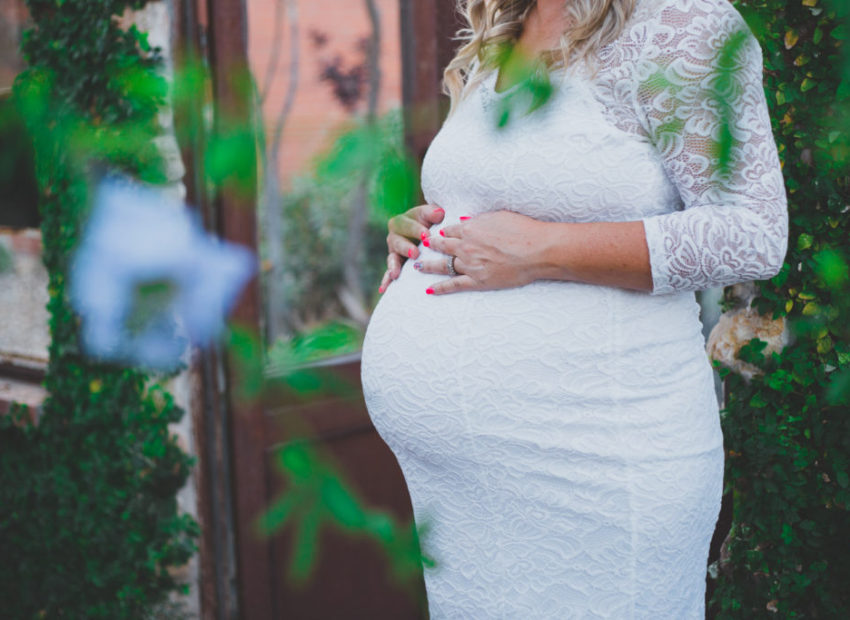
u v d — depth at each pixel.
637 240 1.32
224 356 2.59
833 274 1.81
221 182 0.71
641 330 1.39
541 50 1.42
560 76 1.37
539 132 1.37
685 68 1.26
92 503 2.84
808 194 1.83
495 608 1.52
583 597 1.44
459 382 1.45
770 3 1.81
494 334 1.43
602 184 1.36
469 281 1.46
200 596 2.72
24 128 2.54
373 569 2.93
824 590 1.92
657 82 1.28
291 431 2.72
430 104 2.62
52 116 2.50
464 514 1.53
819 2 1.76
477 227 1.44
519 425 1.42
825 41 1.77
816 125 1.81
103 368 2.76
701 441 1.44
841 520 1.88
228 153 0.71
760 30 1.81
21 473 3.02
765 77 1.84
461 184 1.50
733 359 2.00
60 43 2.58
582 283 1.40
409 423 1.53
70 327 2.77
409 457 1.59
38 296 2.98
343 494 0.81
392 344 1.55
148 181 2.47
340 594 2.88
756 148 1.28
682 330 1.44
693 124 1.29
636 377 1.39
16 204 2.92
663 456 1.39
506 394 1.42
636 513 1.39
